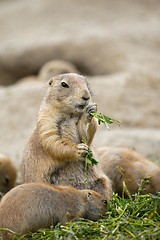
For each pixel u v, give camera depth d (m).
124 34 25.53
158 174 10.00
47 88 9.87
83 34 25.94
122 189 10.32
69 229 8.11
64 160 9.42
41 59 25.72
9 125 18.47
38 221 8.30
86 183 9.59
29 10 30.72
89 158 9.30
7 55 26.30
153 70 22.55
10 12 30.98
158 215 8.55
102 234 8.05
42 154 9.55
